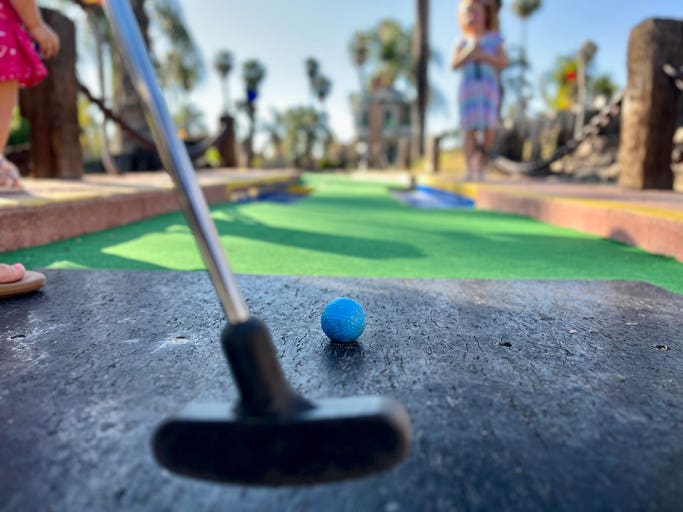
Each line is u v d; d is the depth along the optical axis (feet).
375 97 57.72
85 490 0.90
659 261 3.54
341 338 1.65
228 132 16.24
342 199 9.61
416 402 1.25
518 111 50.78
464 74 9.77
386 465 0.73
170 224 4.97
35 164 6.97
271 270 3.11
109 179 7.55
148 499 0.88
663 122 6.36
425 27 25.03
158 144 0.86
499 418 1.18
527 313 2.06
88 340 1.69
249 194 8.96
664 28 6.13
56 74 6.75
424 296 2.30
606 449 1.05
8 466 0.97
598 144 14.70
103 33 22.38
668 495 0.90
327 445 0.72
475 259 3.59
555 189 7.52
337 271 3.12
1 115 3.07
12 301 2.15
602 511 0.86
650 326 1.92
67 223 4.05
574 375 1.44
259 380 0.73
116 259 3.30
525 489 0.91
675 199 5.37
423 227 5.33
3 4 2.89
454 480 0.93
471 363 1.52
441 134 16.62
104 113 7.48
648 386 1.38
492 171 17.72
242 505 0.87
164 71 35.81
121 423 1.15
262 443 0.72
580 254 3.81
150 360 1.52
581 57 37.55
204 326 1.84
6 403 1.24
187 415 0.74
